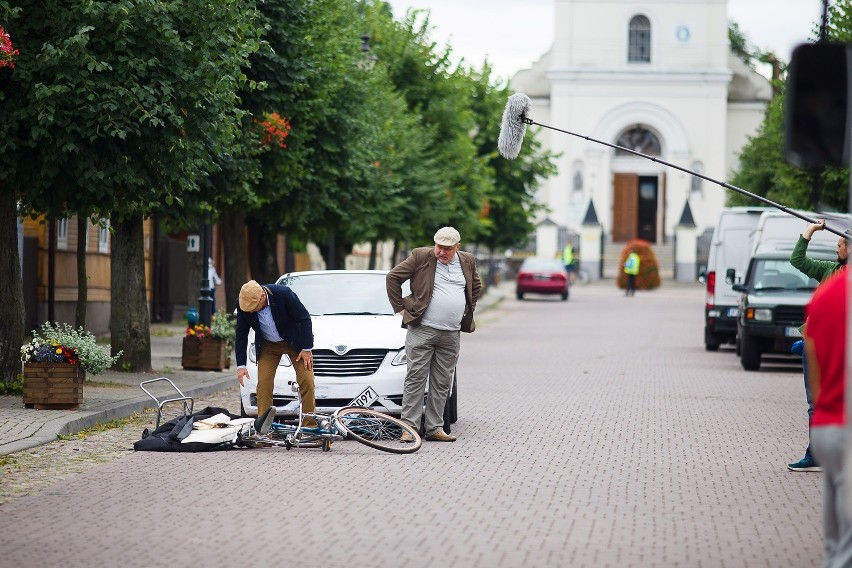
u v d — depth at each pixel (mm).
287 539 12273
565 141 114688
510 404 25688
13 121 22297
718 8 113938
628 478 16344
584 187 114875
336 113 38656
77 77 22234
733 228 42500
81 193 23578
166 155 23594
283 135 33062
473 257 20219
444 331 19891
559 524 13164
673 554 11781
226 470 16625
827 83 9258
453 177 60594
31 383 21594
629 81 114375
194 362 30797
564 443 19766
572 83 114750
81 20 22484
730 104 115875
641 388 29672
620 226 115312
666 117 114125
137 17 22766
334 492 14992
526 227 80812
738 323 38719
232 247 38875
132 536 12359
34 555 11516
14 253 24109
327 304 22766
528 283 82125
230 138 25672
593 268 108375
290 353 19938
